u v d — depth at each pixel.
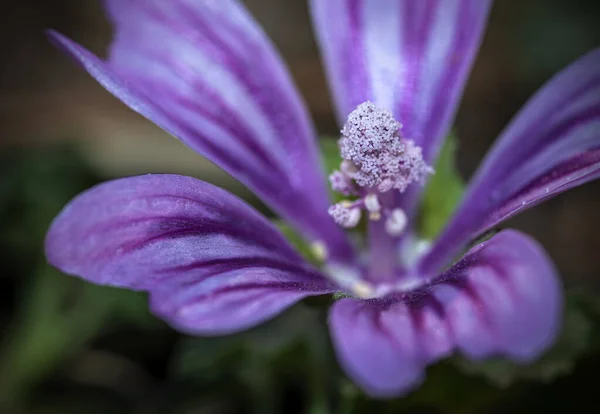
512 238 0.09
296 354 0.13
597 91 0.11
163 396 0.14
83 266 0.10
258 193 0.11
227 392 0.13
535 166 0.11
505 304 0.09
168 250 0.10
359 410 0.12
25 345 0.13
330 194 0.12
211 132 0.11
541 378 0.11
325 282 0.11
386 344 0.09
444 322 0.10
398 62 0.12
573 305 0.12
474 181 0.11
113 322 0.14
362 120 0.11
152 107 0.10
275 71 0.12
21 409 0.13
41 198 0.14
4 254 0.14
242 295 0.10
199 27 0.12
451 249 0.11
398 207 0.11
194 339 0.13
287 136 0.12
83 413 0.13
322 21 0.12
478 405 0.12
